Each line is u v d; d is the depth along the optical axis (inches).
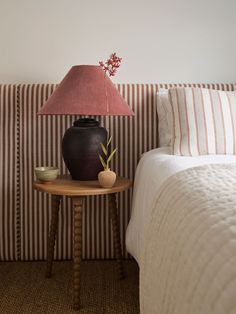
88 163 78.8
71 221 93.5
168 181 55.8
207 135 77.7
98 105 76.4
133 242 76.8
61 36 98.7
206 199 41.2
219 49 100.7
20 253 93.9
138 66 100.1
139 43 99.7
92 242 93.8
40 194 93.2
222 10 100.0
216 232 33.9
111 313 67.4
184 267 36.4
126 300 72.3
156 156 78.1
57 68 99.2
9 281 80.7
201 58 100.7
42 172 76.6
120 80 100.3
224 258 30.5
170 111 83.0
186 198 45.3
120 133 94.4
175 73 100.7
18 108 93.0
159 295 43.1
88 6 98.4
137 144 94.7
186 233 38.9
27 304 70.4
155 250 48.3
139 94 94.7
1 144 92.9
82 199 71.9
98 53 99.3
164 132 90.7
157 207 53.6
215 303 29.0
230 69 101.3
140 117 94.7
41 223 93.5
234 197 39.3
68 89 77.9
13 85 93.7
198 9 99.8
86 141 78.2
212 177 49.4
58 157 93.5
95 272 86.0
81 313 67.3
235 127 79.0
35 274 84.8
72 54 99.1
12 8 97.7
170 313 38.2
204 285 31.4
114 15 99.0
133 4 99.0
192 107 79.5
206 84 97.2
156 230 50.1
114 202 81.7
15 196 93.4
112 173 74.0
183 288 35.4
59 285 78.9
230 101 81.3
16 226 93.5
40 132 93.2
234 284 27.7
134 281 81.1
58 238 93.7
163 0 99.2
